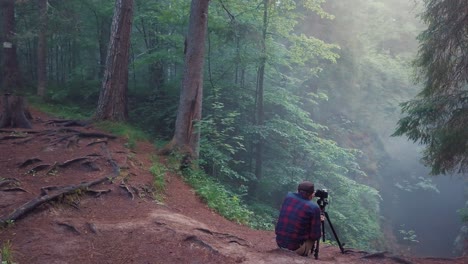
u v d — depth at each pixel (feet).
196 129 36.19
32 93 68.23
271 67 50.01
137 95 59.82
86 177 24.71
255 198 46.60
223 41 46.29
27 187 21.40
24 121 36.58
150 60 49.93
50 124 40.47
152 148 38.01
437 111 28.68
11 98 36.45
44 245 15.15
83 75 67.31
